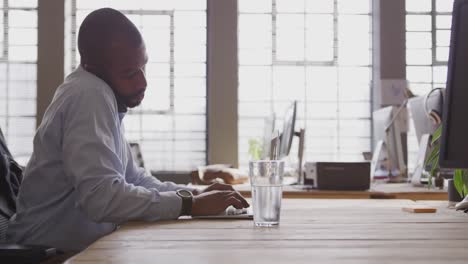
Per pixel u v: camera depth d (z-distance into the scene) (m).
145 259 0.84
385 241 1.01
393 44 6.70
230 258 0.84
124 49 1.61
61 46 6.51
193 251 0.91
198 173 3.93
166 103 6.84
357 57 6.99
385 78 6.68
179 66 6.86
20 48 6.75
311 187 3.19
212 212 1.43
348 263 0.80
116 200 1.35
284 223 1.29
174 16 6.85
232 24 6.59
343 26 7.00
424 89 6.95
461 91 1.45
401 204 1.77
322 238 1.05
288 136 3.43
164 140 6.85
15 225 1.64
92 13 1.64
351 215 1.45
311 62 6.97
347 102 6.95
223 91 6.57
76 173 1.38
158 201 1.38
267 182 1.24
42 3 6.50
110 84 1.63
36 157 1.61
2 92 6.73
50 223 1.60
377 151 4.08
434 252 0.89
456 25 1.47
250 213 1.46
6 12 6.74
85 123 1.43
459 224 1.26
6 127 6.72
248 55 6.94
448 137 1.48
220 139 6.55
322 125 6.93
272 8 6.96
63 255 1.43
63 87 1.57
